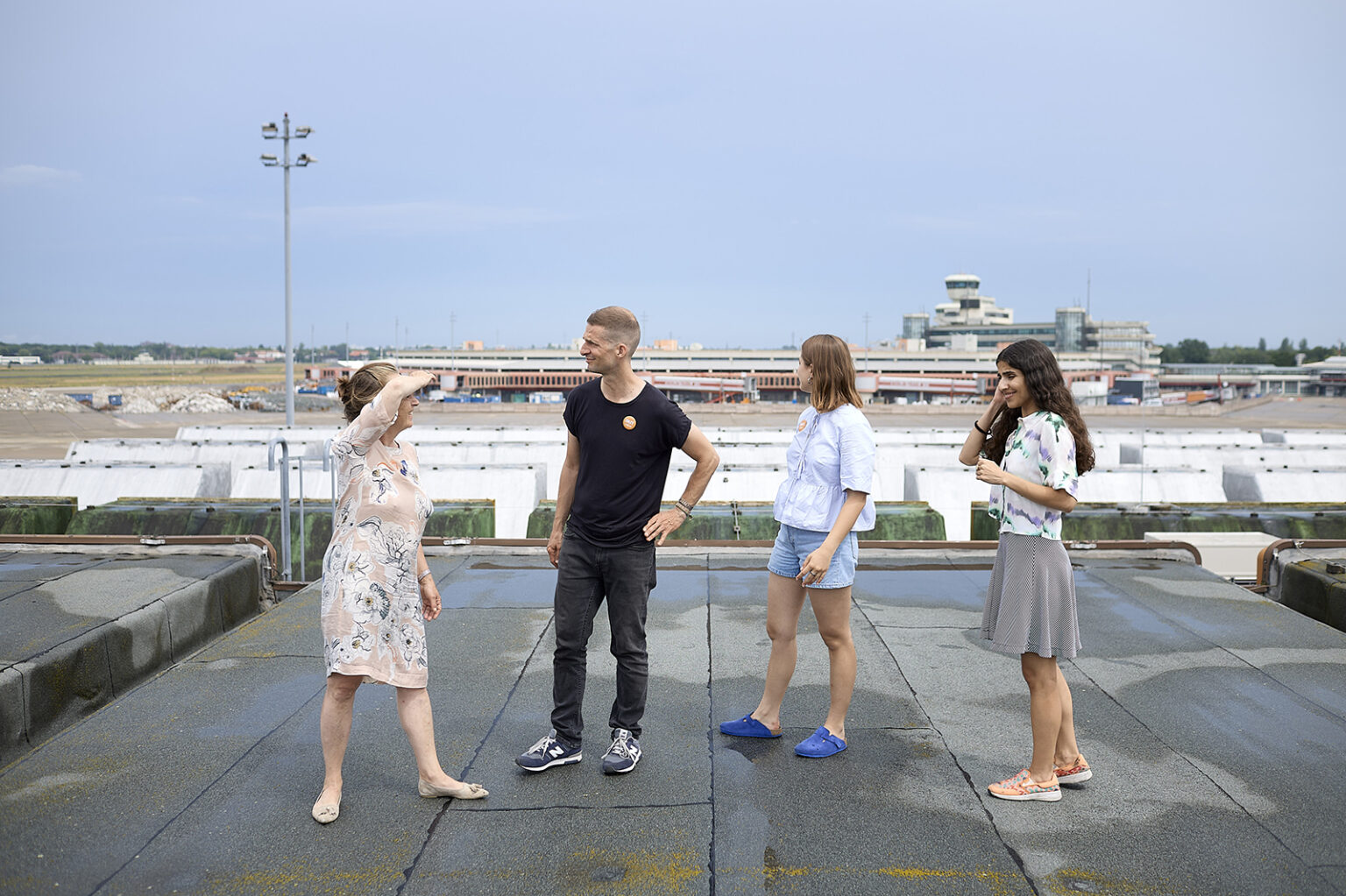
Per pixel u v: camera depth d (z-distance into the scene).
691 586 7.30
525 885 3.19
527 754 4.08
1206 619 6.35
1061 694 3.83
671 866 3.31
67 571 6.64
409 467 3.73
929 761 4.22
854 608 6.71
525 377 129.25
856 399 4.13
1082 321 183.38
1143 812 3.73
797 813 3.72
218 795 3.85
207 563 6.94
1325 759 4.22
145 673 5.55
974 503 14.53
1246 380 159.12
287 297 38.25
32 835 3.51
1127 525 12.02
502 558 8.16
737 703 4.93
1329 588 6.64
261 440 26.55
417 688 3.74
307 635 6.00
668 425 3.88
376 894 3.13
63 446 40.97
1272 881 3.23
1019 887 3.19
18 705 4.47
